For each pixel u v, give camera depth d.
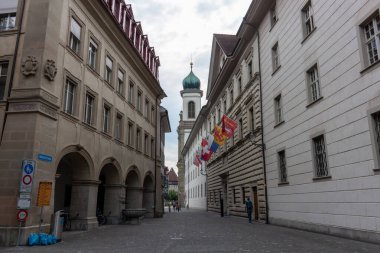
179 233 16.53
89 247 11.54
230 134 26.62
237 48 29.62
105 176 24.05
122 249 10.98
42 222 13.22
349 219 13.48
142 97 30.28
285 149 19.83
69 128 16.44
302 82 17.75
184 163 92.00
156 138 35.06
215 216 34.84
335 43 14.73
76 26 17.95
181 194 92.62
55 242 12.77
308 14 17.75
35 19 14.51
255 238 13.89
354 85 13.32
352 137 13.38
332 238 13.65
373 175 12.13
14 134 13.25
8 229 12.28
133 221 23.17
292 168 18.84
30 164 12.67
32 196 12.77
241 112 29.97
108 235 15.74
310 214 16.69
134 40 27.75
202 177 57.25
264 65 23.88
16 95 13.66
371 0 12.46
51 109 14.42
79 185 18.33
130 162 26.23
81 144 17.67
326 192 15.22
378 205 11.84
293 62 18.91
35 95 13.53
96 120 19.70
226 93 36.72
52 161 14.26
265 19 23.88
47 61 14.20
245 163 27.98
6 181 12.81
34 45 14.19
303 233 15.85
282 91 20.44
